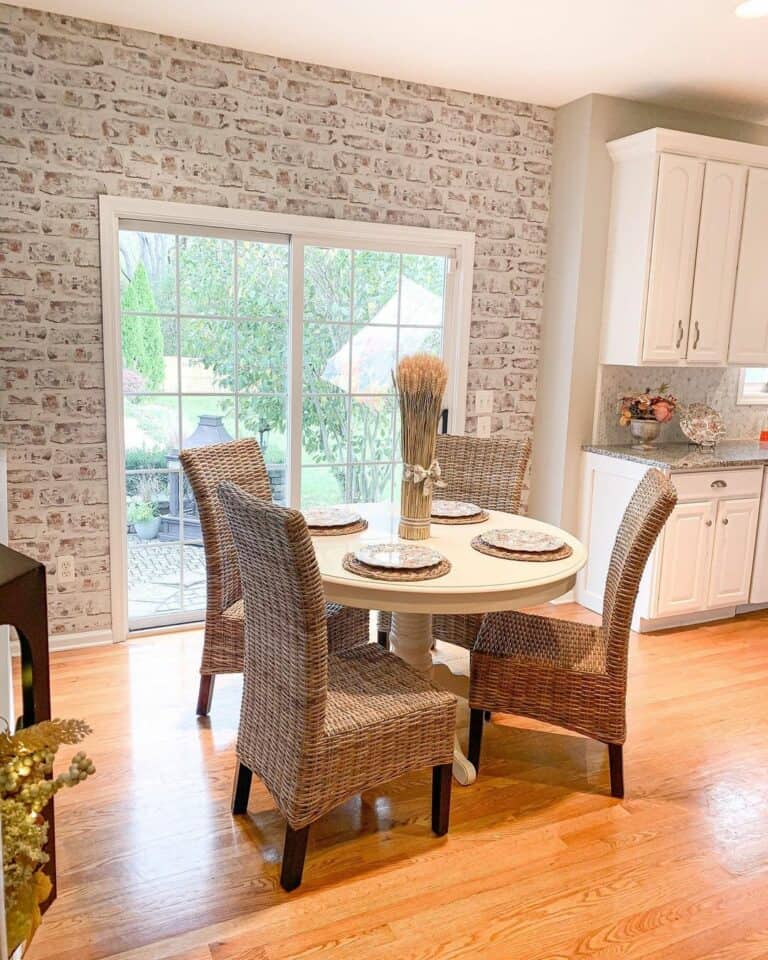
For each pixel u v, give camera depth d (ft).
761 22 9.63
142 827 7.25
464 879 6.71
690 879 6.79
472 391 13.65
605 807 7.84
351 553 7.64
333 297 12.36
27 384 10.46
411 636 8.45
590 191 12.83
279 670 6.37
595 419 13.71
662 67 11.30
